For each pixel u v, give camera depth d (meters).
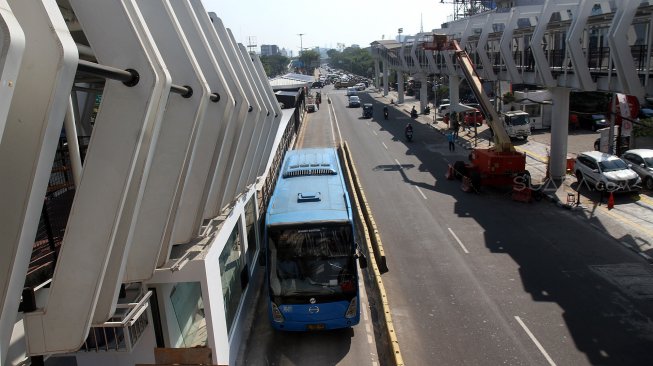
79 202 5.62
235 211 11.51
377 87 86.81
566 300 12.45
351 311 10.95
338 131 43.84
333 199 12.52
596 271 13.99
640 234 16.47
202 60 8.78
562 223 18.00
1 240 4.27
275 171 22.78
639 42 21.02
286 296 10.88
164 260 8.03
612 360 9.98
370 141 37.84
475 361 10.14
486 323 11.55
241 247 12.45
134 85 5.50
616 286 13.05
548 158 23.42
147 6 7.29
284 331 11.76
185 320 9.80
